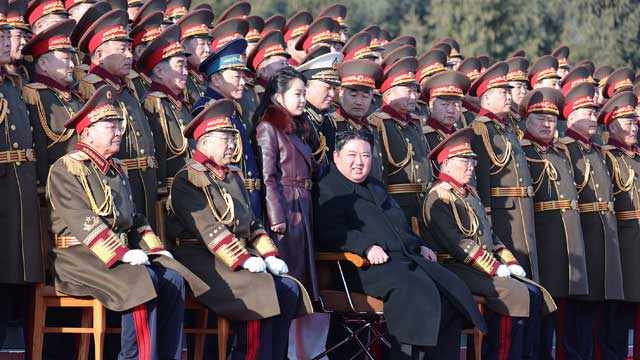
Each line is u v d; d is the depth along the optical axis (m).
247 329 21.92
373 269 24.02
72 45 24.88
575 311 30.22
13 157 21.44
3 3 21.30
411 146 27.50
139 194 23.72
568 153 30.59
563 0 72.12
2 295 22.84
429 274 24.20
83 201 21.08
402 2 76.38
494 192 28.73
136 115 24.03
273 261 22.62
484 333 24.00
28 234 21.33
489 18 69.00
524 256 28.52
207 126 22.59
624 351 31.42
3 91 21.61
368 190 25.09
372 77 26.17
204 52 27.58
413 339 23.27
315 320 24.78
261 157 23.73
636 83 35.28
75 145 22.53
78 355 23.05
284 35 32.59
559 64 37.31
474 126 28.84
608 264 30.36
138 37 26.17
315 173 24.84
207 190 22.39
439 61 30.94
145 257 20.98
